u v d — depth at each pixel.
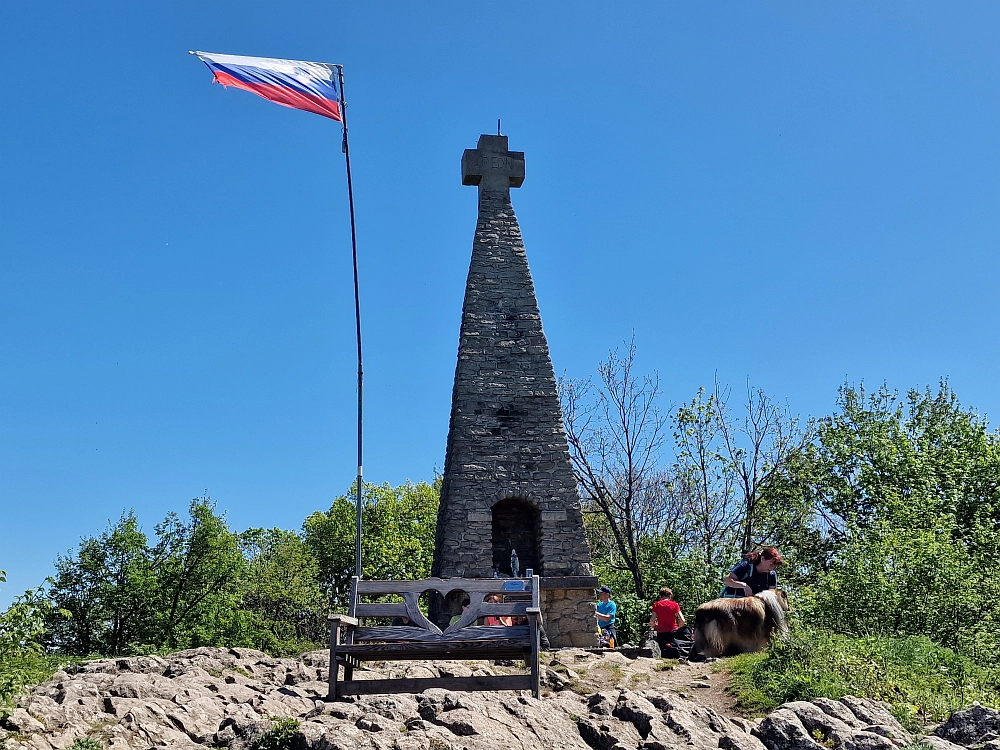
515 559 19.89
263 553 45.91
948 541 18.11
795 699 11.17
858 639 13.58
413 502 49.44
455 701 8.77
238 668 12.22
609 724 8.80
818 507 30.86
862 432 31.20
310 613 41.19
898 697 11.28
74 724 8.33
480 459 20.64
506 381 21.34
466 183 23.83
